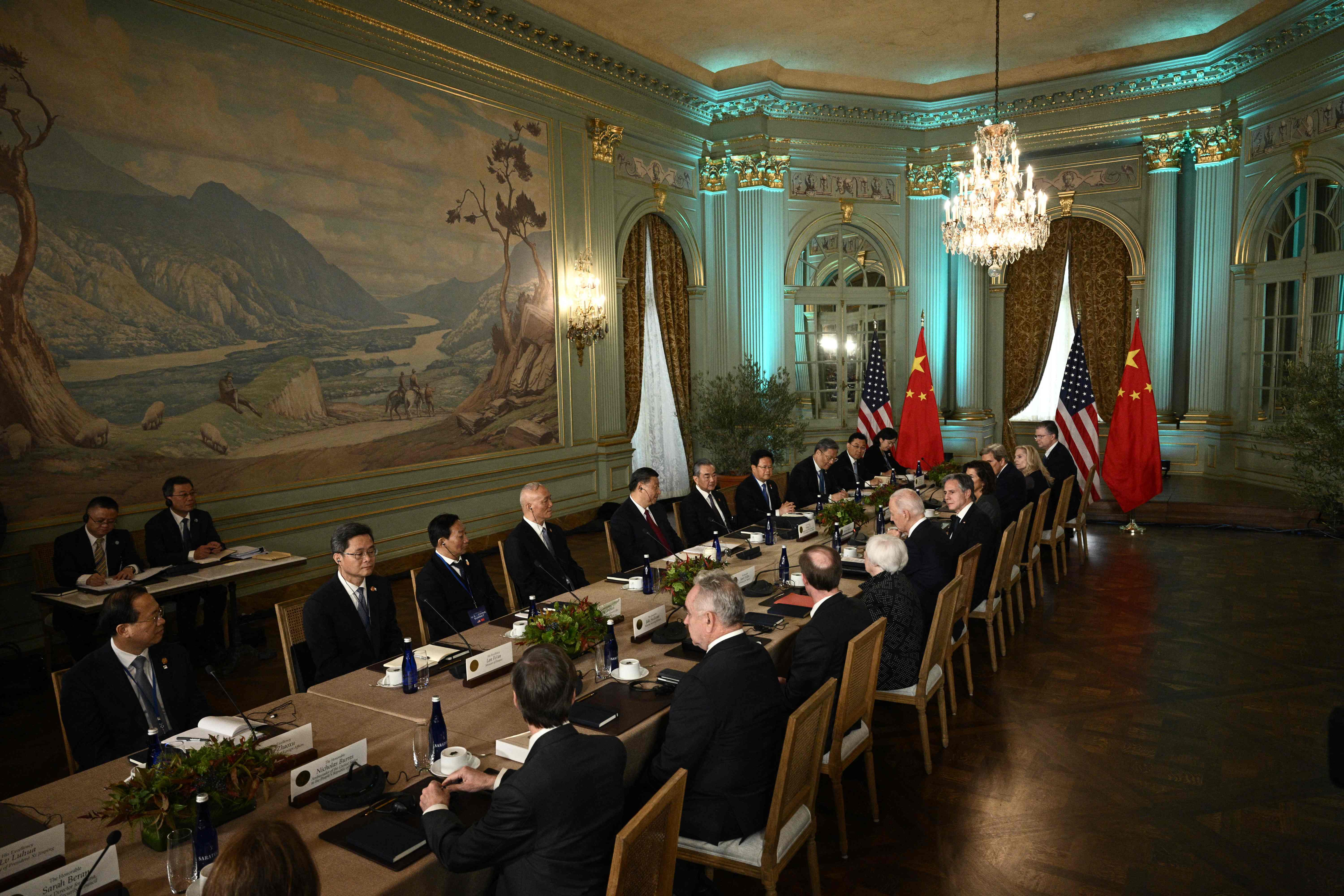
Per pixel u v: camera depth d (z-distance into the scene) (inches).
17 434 197.2
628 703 118.3
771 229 434.0
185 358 228.8
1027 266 463.2
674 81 395.5
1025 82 422.6
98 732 117.7
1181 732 169.2
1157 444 359.3
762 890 121.2
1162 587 275.4
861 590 177.3
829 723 126.9
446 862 79.8
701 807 107.8
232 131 238.2
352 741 108.7
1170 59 396.8
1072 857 126.6
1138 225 434.3
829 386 462.0
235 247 239.6
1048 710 181.5
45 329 201.3
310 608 149.9
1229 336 415.2
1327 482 331.0
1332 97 348.2
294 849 58.2
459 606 175.6
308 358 259.3
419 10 286.8
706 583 112.9
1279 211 390.0
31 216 198.1
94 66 209.0
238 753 89.8
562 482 359.9
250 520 246.5
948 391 476.4
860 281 461.4
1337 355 352.5
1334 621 236.4
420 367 294.5
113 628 118.8
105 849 78.6
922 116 447.8
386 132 279.6
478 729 111.7
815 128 438.9
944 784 149.9
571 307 357.7
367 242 275.1
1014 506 262.1
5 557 195.5
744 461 416.5
